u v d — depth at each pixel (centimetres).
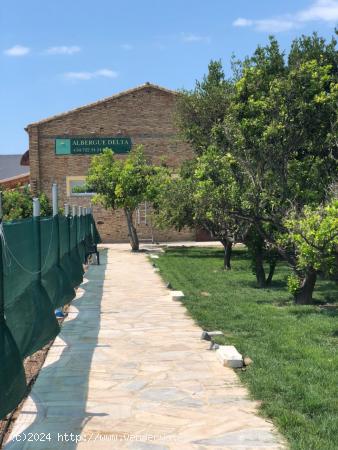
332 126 1245
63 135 3562
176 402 653
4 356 553
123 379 745
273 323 1074
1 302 582
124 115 3588
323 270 1059
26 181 4066
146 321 1134
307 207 1117
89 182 2917
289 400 639
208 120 2181
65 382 735
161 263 2309
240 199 1295
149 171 2873
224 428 572
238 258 2508
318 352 834
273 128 1226
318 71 1260
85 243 2214
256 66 1340
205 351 887
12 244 691
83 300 1405
